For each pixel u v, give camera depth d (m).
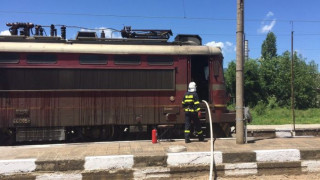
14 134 9.54
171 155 6.69
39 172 6.30
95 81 9.64
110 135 10.02
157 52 9.99
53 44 9.58
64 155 6.85
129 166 6.55
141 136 10.29
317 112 30.91
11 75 9.27
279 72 39.62
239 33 8.30
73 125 9.47
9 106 9.23
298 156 7.12
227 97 11.02
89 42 9.90
